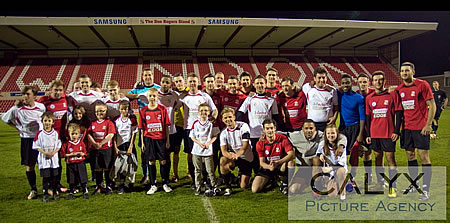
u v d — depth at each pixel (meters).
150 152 4.95
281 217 3.79
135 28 21.23
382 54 30.52
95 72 26.05
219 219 3.75
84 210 4.17
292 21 21.47
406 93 4.47
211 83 5.66
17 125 4.79
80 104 5.26
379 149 4.80
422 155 4.38
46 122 4.59
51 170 4.63
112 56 27.89
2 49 26.38
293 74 27.47
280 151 4.82
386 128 4.66
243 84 5.76
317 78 5.18
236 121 5.24
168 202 4.44
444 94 10.01
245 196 4.66
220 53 29.12
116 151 4.99
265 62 28.95
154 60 28.23
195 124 4.84
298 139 4.91
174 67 27.48
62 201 4.59
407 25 22.66
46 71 25.64
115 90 5.32
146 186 5.39
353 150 5.12
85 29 20.95
